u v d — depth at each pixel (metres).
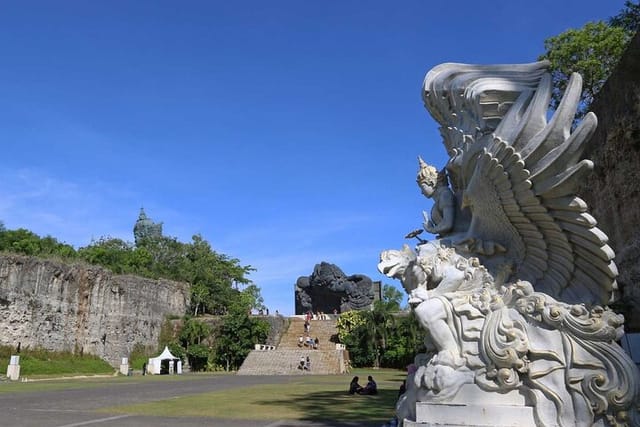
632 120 12.35
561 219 5.20
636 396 4.96
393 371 34.56
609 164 13.46
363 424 9.04
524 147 5.14
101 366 36.06
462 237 6.36
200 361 40.62
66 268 36.03
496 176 5.37
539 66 6.41
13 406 12.48
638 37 12.07
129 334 39.97
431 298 5.81
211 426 8.86
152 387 19.77
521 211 5.43
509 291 5.63
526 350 5.26
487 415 5.16
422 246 6.57
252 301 57.66
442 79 7.22
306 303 56.53
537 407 5.11
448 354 5.58
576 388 5.09
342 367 33.25
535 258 5.73
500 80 6.36
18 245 38.59
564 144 4.89
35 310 33.66
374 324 38.22
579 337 5.23
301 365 33.06
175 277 50.97
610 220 13.53
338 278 55.59
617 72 12.99
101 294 38.38
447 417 5.29
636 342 7.15
